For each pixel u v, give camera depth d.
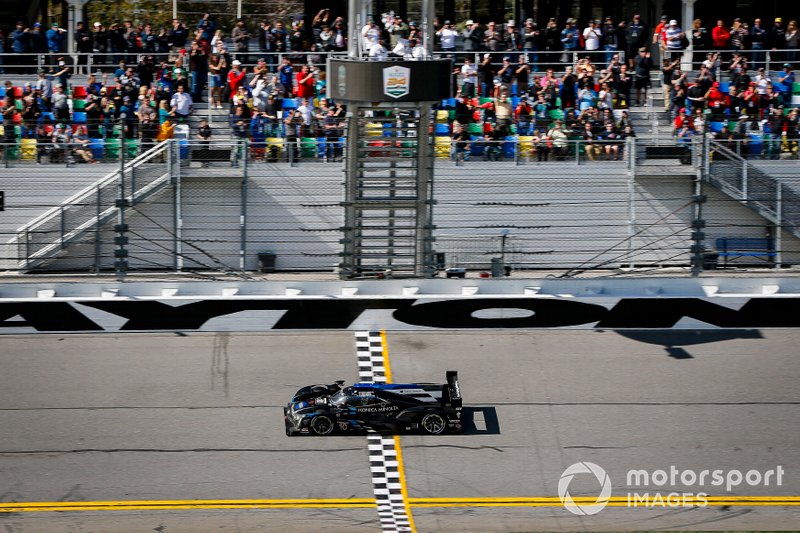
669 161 59.75
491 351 47.12
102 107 62.03
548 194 59.31
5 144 59.62
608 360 46.28
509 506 35.59
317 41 67.56
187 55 65.62
